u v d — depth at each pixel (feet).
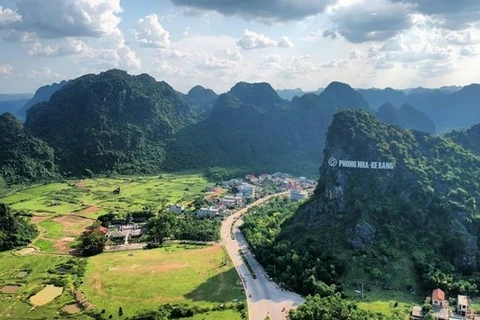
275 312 611.06
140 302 643.45
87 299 652.89
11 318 597.11
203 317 595.47
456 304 629.10
